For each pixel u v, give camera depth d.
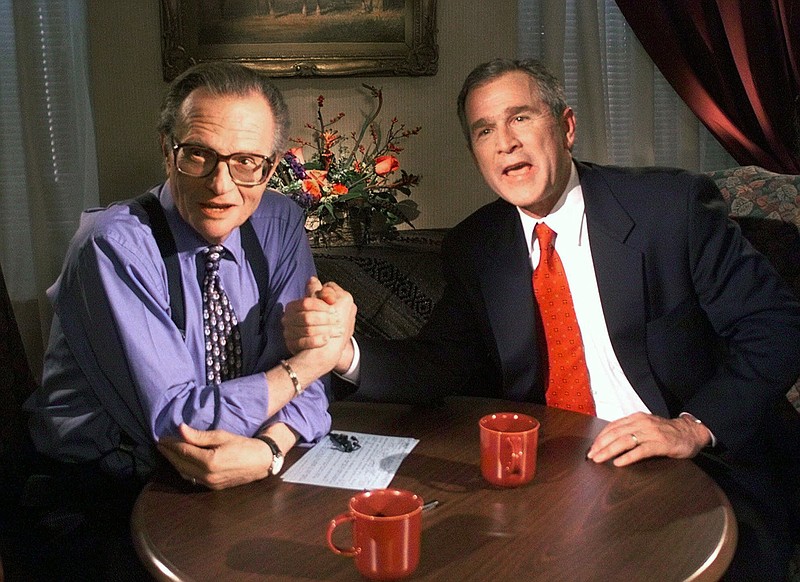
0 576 1.46
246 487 1.47
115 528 1.72
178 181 1.62
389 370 1.91
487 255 2.05
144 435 1.75
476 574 1.15
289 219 1.93
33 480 1.79
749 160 3.83
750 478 1.82
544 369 2.04
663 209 1.99
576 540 1.24
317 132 3.78
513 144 1.91
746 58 3.74
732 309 1.96
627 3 3.77
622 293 1.96
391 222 3.37
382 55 3.72
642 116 3.94
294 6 3.65
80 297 1.71
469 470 1.52
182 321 1.73
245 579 1.15
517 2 3.83
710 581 1.14
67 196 3.69
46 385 1.84
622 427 1.59
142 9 3.65
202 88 1.58
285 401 1.62
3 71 3.62
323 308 1.66
